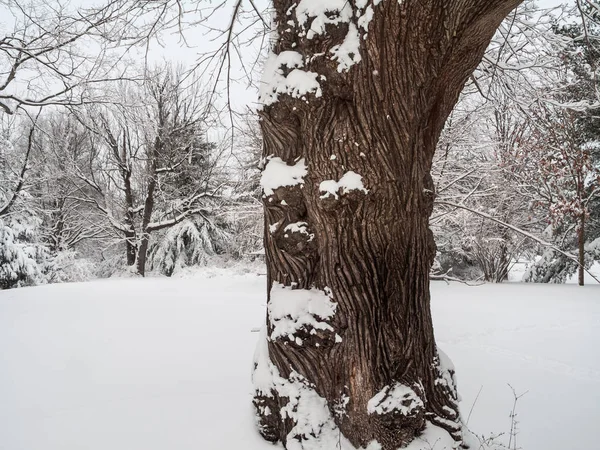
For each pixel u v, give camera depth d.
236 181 18.84
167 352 6.09
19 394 4.52
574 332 7.46
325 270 3.15
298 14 3.06
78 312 8.80
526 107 6.88
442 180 13.26
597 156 16.02
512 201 16.27
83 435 3.60
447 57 3.05
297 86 3.03
